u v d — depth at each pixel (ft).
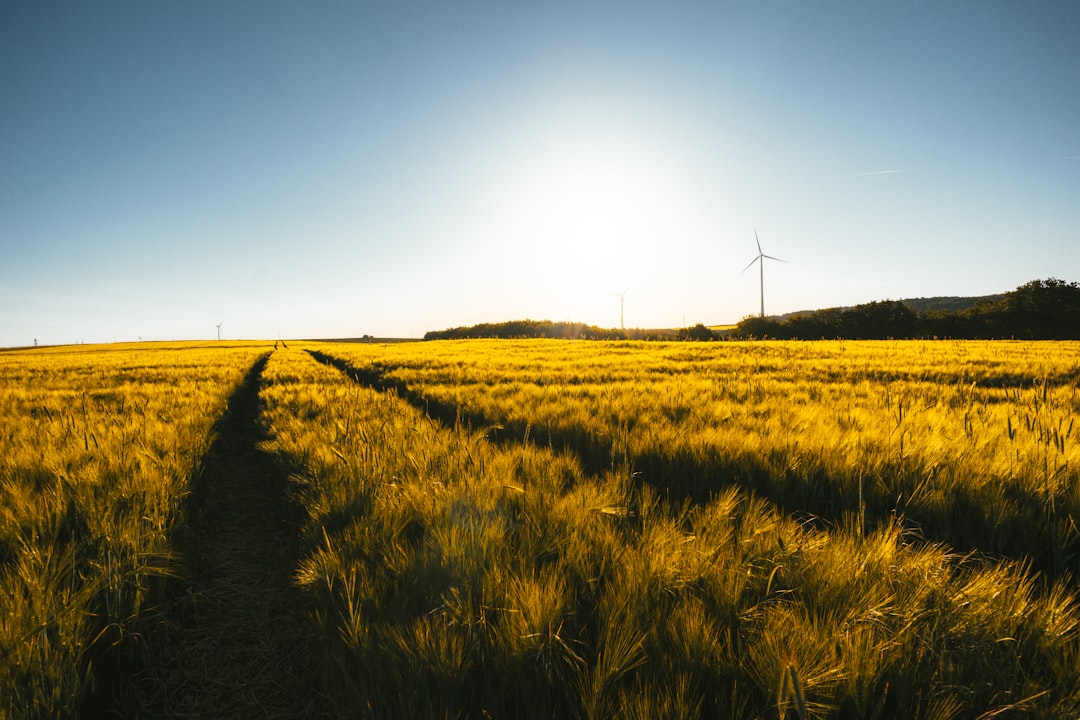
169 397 35.47
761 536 9.70
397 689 6.62
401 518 11.32
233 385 47.70
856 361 59.98
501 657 6.89
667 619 7.34
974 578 8.09
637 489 14.39
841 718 6.25
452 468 14.48
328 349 152.66
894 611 7.26
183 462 16.24
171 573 10.48
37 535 10.70
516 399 30.81
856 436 16.93
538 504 11.66
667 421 21.30
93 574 9.22
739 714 5.92
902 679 6.29
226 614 10.96
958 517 12.21
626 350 94.22
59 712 6.72
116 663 8.33
